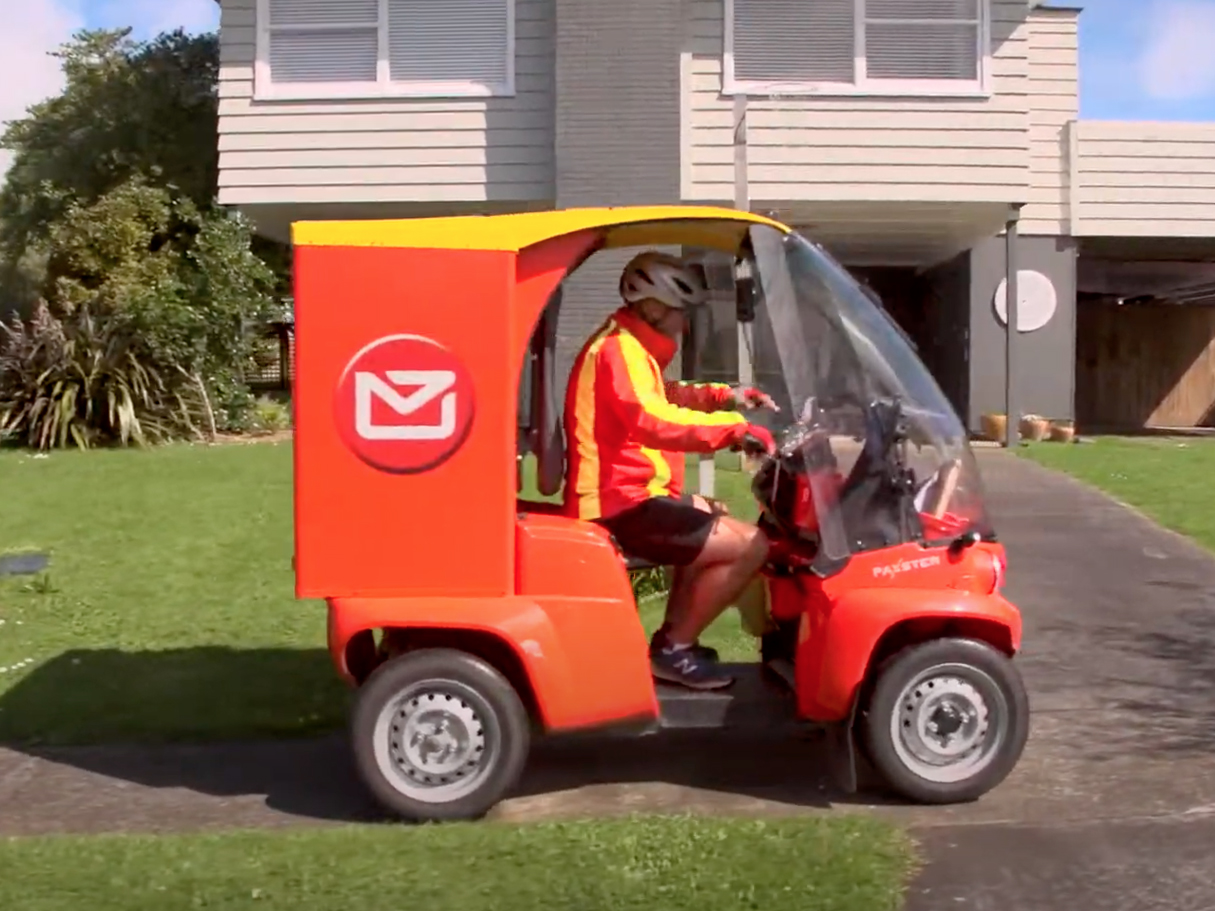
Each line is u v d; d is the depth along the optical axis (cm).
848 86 1566
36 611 846
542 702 510
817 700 518
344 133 1580
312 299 503
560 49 1511
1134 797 535
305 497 505
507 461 510
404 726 510
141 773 583
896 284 2348
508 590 511
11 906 425
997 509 1209
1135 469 1485
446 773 511
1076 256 1977
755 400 571
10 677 714
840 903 426
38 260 2828
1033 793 539
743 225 547
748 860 457
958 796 525
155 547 1038
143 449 1725
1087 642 773
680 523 534
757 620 592
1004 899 438
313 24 1573
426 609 505
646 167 1516
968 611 515
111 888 438
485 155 1572
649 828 488
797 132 1569
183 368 1872
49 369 1767
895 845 471
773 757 593
